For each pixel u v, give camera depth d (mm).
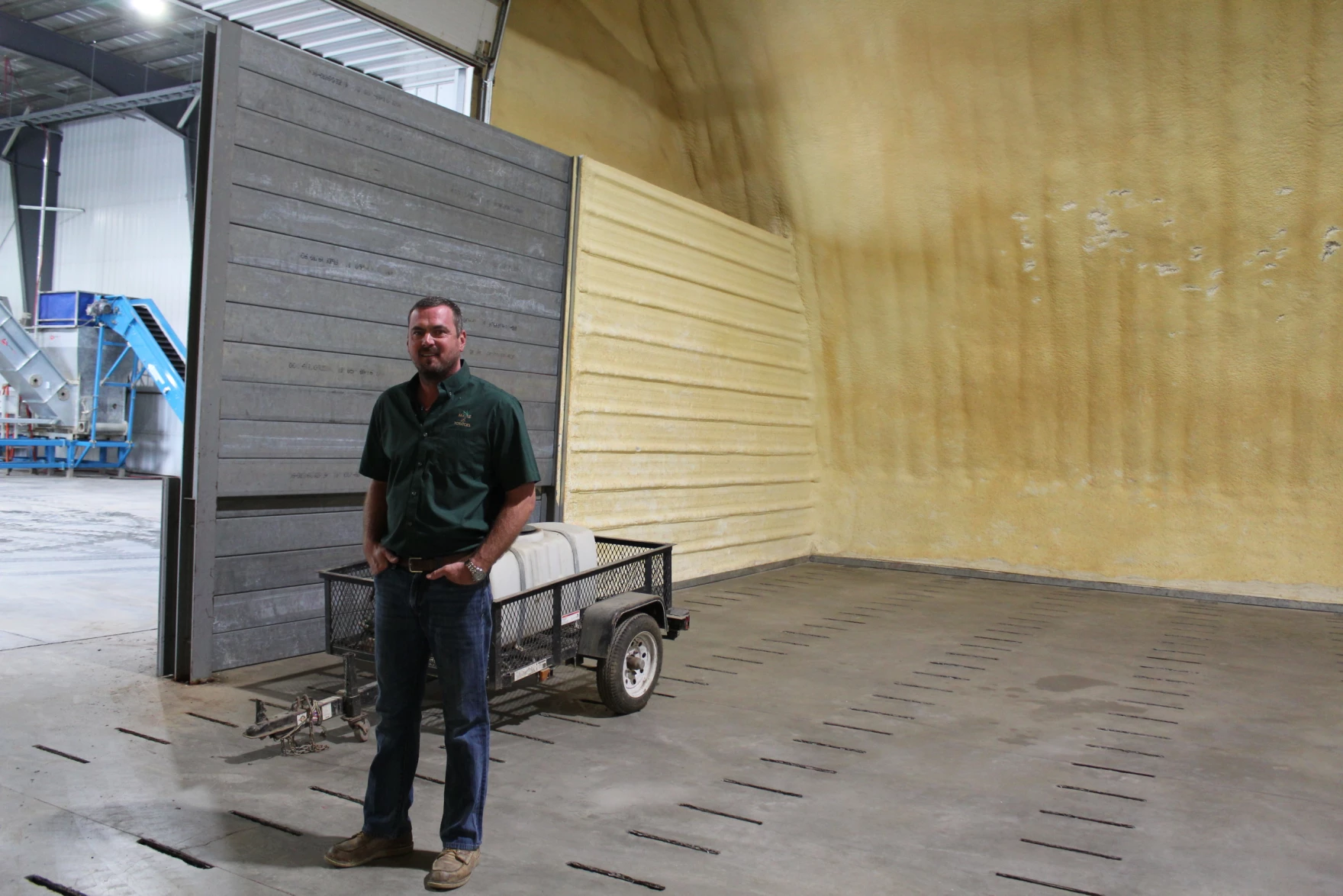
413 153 5973
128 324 19484
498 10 7793
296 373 5332
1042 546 9664
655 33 9422
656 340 8172
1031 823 3531
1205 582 9016
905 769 4074
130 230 22938
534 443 7031
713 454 8969
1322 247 8148
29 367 19062
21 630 5895
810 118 9367
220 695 4703
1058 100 8461
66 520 11750
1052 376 9469
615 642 4543
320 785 3609
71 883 2777
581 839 3240
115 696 4613
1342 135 7723
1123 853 3283
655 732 4457
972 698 5250
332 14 7230
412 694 2980
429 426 2867
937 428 10094
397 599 2902
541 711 4727
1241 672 6062
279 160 5188
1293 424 8680
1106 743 4520
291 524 5398
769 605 7957
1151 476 9305
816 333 10398
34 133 24031
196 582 4883
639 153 9766
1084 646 6719
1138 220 8633
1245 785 4008
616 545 5379
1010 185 8953
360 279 5664
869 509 10484
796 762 4109
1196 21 7742
